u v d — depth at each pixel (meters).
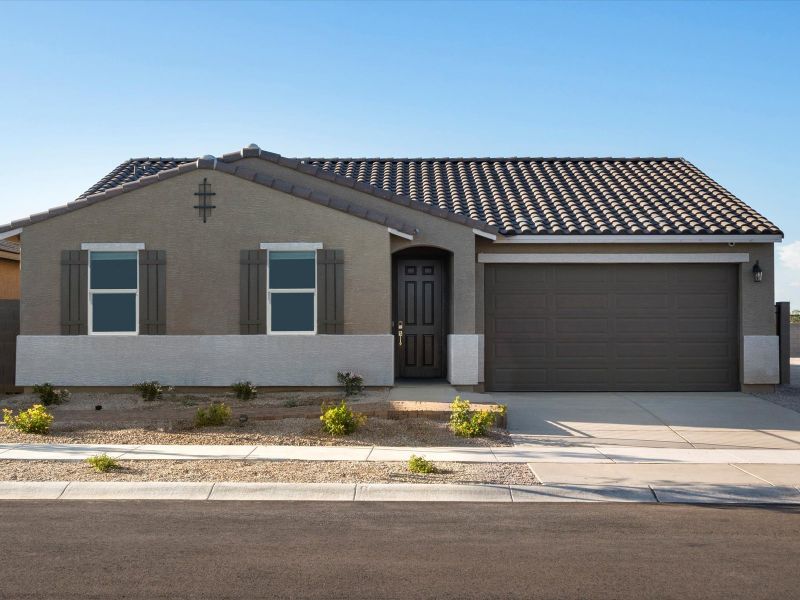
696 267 17.72
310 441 12.04
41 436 12.38
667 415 14.55
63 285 16.06
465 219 16.55
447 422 13.33
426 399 14.82
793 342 30.81
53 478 9.70
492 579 6.29
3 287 23.12
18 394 16.98
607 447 11.78
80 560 6.74
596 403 15.84
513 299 17.66
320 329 15.94
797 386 18.56
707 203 18.89
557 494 9.26
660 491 9.25
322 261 15.94
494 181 20.70
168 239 16.05
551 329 17.64
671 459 10.91
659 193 19.67
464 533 7.65
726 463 10.68
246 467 10.31
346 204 15.96
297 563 6.67
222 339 15.91
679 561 6.77
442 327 18.36
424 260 18.42
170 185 16.08
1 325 17.17
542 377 17.62
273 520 8.12
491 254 17.39
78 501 8.98
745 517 8.32
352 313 15.94
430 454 11.15
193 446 11.67
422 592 5.98
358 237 15.97
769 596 5.93
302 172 17.11
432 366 18.36
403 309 18.39
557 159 22.28
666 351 17.70
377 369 15.87
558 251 17.44
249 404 14.70
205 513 8.43
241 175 15.99
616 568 6.57
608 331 17.64
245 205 16.05
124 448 11.48
